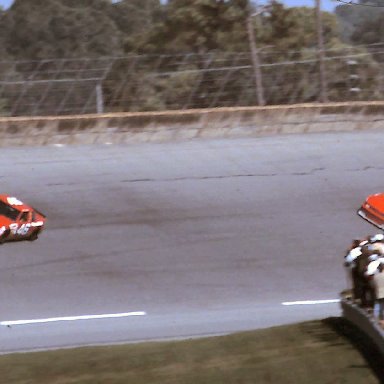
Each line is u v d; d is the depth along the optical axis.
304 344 32.56
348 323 34.22
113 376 30.58
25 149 77.31
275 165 73.88
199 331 42.81
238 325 43.78
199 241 57.12
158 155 76.06
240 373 30.22
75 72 87.56
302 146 79.81
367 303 31.25
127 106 88.31
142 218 61.09
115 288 48.97
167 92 90.06
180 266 52.72
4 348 40.19
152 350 33.34
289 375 29.86
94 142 80.25
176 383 29.58
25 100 85.31
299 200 65.88
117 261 53.25
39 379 30.61
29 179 68.44
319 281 51.03
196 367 31.08
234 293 48.72
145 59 89.12
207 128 83.12
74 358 32.78
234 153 77.06
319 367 30.31
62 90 85.69
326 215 62.94
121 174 70.50
